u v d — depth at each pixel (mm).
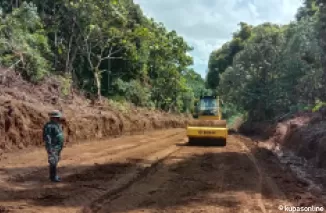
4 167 12562
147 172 12820
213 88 84750
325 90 28141
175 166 14242
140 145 21141
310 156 18875
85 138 22062
